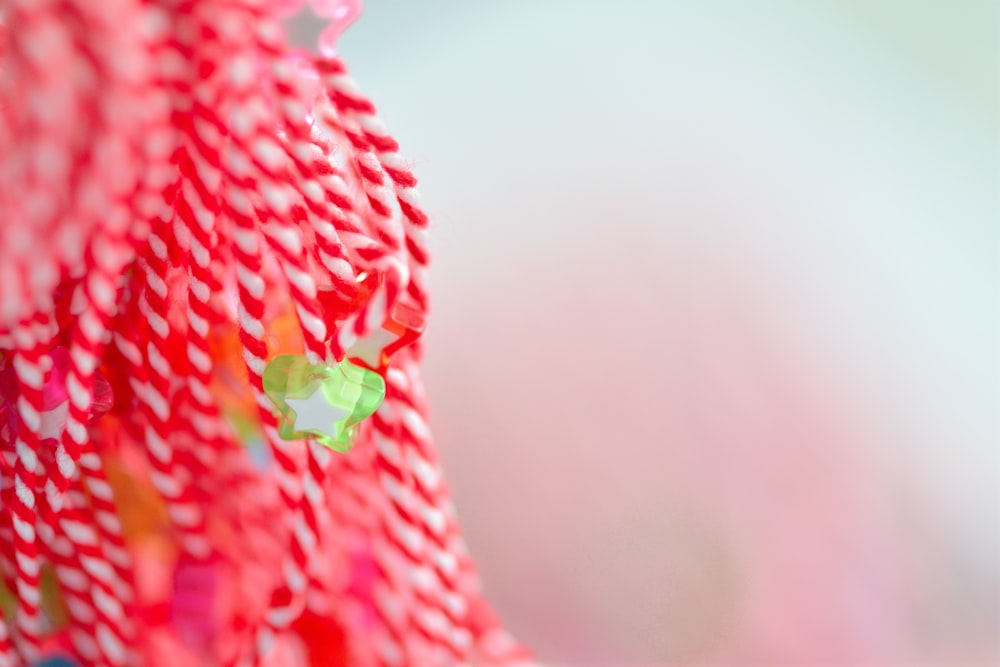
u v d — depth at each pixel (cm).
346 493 26
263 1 23
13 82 23
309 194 24
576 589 33
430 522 26
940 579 33
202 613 26
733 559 33
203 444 25
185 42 23
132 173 23
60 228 23
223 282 25
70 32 22
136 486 25
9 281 23
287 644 26
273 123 24
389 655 26
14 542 24
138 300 25
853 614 33
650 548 33
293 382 24
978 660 33
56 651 25
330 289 24
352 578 26
